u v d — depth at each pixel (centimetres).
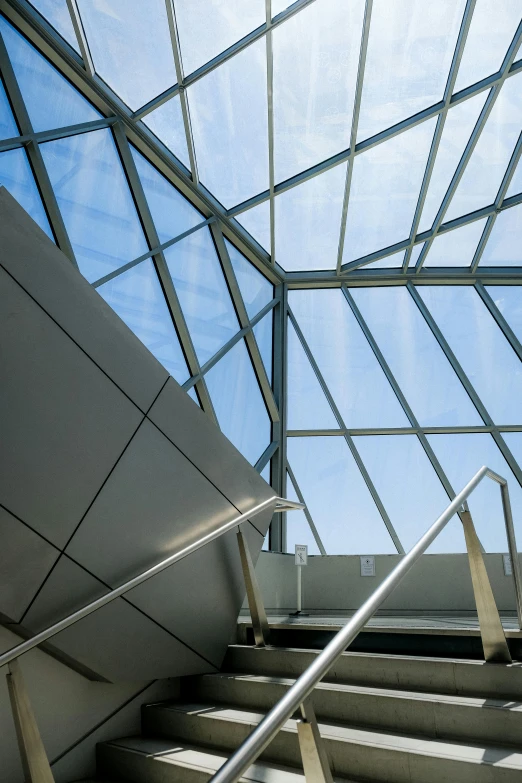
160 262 1361
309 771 286
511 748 432
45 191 1045
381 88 1450
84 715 613
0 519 520
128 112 1359
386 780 436
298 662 657
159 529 664
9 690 486
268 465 1672
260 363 1672
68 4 1137
